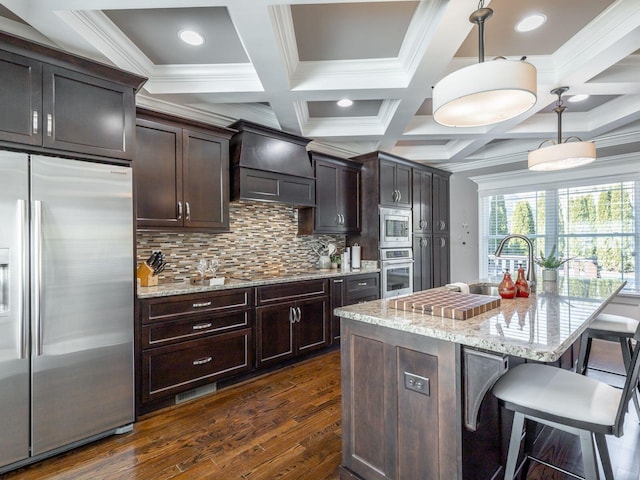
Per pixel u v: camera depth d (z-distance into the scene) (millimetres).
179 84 2701
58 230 1905
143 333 2311
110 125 2127
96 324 2045
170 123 2715
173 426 2221
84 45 2121
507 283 2066
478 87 1386
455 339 1263
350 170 4262
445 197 5258
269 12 1803
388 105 3303
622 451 1945
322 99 2836
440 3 1871
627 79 2551
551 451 1952
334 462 1857
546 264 2809
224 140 3086
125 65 2447
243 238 3561
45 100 1885
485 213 5719
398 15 2037
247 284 2898
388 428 1523
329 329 3582
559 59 2469
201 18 2074
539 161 2475
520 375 1491
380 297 4164
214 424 2244
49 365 1881
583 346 2357
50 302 1878
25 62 1826
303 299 3344
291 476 1749
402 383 1471
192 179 2842
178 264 3080
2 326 1744
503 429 1643
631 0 1892
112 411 2102
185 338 2516
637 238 4301
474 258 5719
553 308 1742
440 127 3695
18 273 1780
